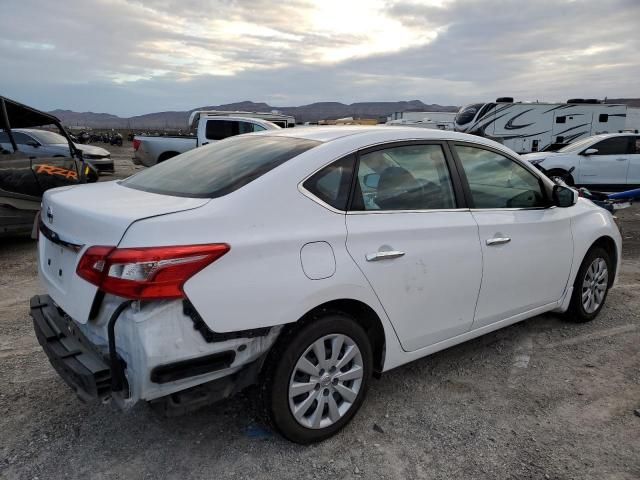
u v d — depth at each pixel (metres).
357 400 2.96
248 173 2.72
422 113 25.81
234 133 13.71
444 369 3.78
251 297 2.42
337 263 2.70
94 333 2.46
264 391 2.64
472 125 20.88
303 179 2.72
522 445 2.89
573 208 4.35
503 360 3.93
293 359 2.64
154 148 14.25
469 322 3.48
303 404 2.73
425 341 3.26
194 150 3.62
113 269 2.21
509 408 3.27
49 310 2.97
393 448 2.85
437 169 3.34
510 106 20.77
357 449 2.83
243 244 2.41
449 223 3.25
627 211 11.59
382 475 2.63
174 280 2.23
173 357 2.27
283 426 2.69
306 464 2.70
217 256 2.33
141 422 3.04
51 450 2.78
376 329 3.03
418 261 3.06
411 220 3.08
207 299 2.31
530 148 21.11
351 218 2.83
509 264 3.63
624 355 4.03
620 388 3.52
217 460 2.72
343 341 2.83
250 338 2.48
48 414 3.11
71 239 2.49
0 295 5.32
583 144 12.95
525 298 3.88
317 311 2.73
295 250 2.57
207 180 2.81
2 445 2.81
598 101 21.50
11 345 4.06
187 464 2.68
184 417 3.09
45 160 7.55
